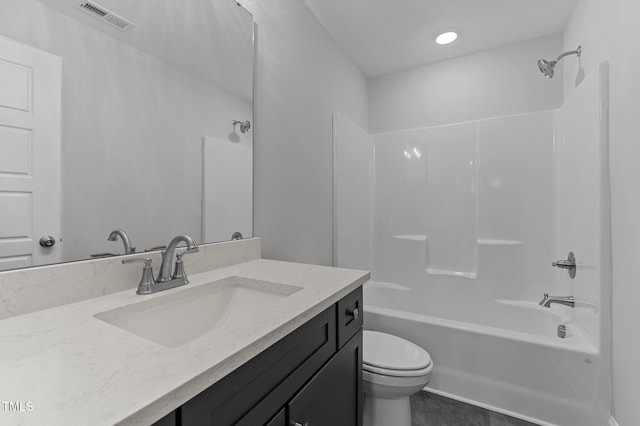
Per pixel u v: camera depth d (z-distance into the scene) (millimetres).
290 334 699
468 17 1982
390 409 1374
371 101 2869
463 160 2449
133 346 537
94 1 859
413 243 2602
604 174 1348
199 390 446
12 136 703
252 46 1399
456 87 2521
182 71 1104
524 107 2291
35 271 721
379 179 2777
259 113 1451
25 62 724
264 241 1480
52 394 389
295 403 707
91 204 845
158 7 1030
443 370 1681
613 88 1310
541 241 2184
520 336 1517
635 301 1117
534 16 1975
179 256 963
